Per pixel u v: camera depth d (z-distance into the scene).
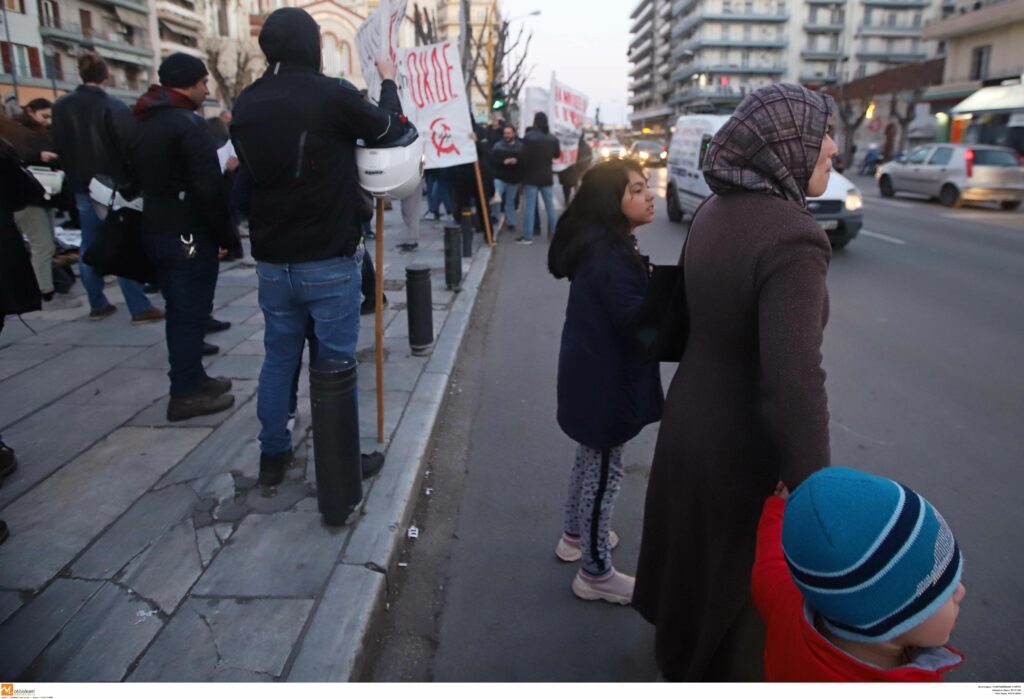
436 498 3.73
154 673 2.26
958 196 16.95
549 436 4.49
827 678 1.26
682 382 1.97
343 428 2.95
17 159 3.21
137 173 3.82
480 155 12.69
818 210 10.33
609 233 2.50
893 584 1.13
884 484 1.18
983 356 5.99
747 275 1.69
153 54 49.12
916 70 44.75
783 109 1.72
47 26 38.50
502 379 5.54
